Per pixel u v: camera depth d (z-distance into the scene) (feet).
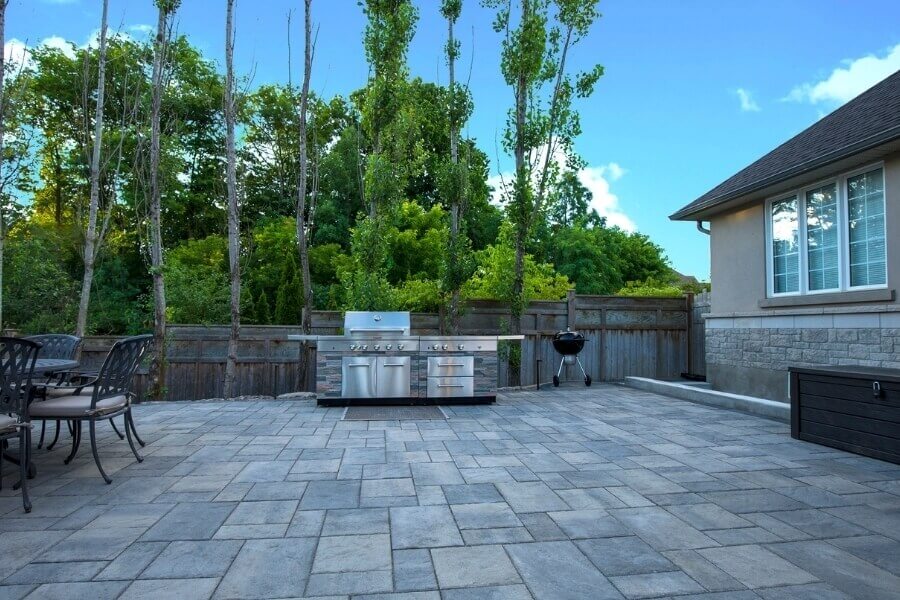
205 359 31.14
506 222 30.68
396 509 10.00
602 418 19.75
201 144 62.13
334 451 14.55
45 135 48.55
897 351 18.70
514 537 8.69
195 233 63.26
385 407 22.44
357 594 6.80
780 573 7.41
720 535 8.78
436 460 13.61
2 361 10.12
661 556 7.97
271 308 51.26
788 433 17.07
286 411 21.34
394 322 24.14
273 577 7.25
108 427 17.94
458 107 28.76
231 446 15.12
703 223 29.89
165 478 12.00
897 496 10.80
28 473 11.86
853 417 14.42
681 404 23.13
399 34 28.45
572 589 6.95
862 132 19.52
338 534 8.79
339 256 52.60
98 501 10.43
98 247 31.42
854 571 7.48
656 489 11.24
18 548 8.17
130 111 35.70
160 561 7.74
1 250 28.09
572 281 70.23
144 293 51.85
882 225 19.63
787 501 10.49
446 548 8.25
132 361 13.69
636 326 32.27
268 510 9.93
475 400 23.21
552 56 27.96
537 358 31.17
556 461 13.53
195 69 58.13
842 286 21.16
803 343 22.80
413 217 52.75
